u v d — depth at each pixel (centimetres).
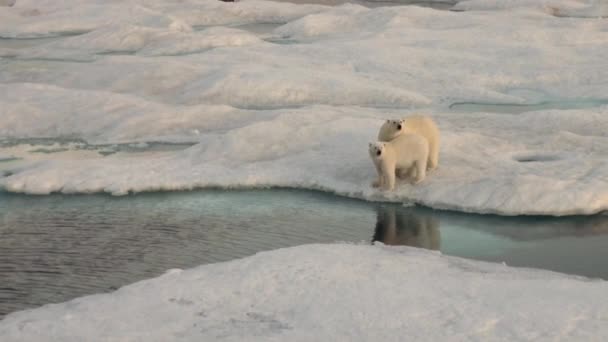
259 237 1188
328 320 757
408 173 1406
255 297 824
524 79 2573
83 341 716
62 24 4312
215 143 1650
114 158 1692
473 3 5150
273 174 1480
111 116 2052
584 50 2939
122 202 1384
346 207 1334
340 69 2742
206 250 1127
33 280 1012
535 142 1689
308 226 1241
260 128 1694
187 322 761
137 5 4656
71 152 1772
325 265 927
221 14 4806
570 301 795
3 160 1709
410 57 2866
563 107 2248
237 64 2759
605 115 1938
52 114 2078
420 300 805
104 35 3544
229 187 1458
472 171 1414
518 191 1303
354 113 2053
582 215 1266
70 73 2706
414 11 3931
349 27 3866
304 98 2341
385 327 737
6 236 1202
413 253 1030
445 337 712
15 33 4144
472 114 2042
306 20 3931
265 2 5172
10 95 2259
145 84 2534
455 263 984
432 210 1308
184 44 3359
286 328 742
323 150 1593
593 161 1456
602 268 1039
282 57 2944
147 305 807
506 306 783
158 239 1181
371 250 1027
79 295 959
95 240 1179
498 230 1209
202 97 2353
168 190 1450
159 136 1903
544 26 3612
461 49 3044
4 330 747
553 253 1104
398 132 1385
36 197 1422
